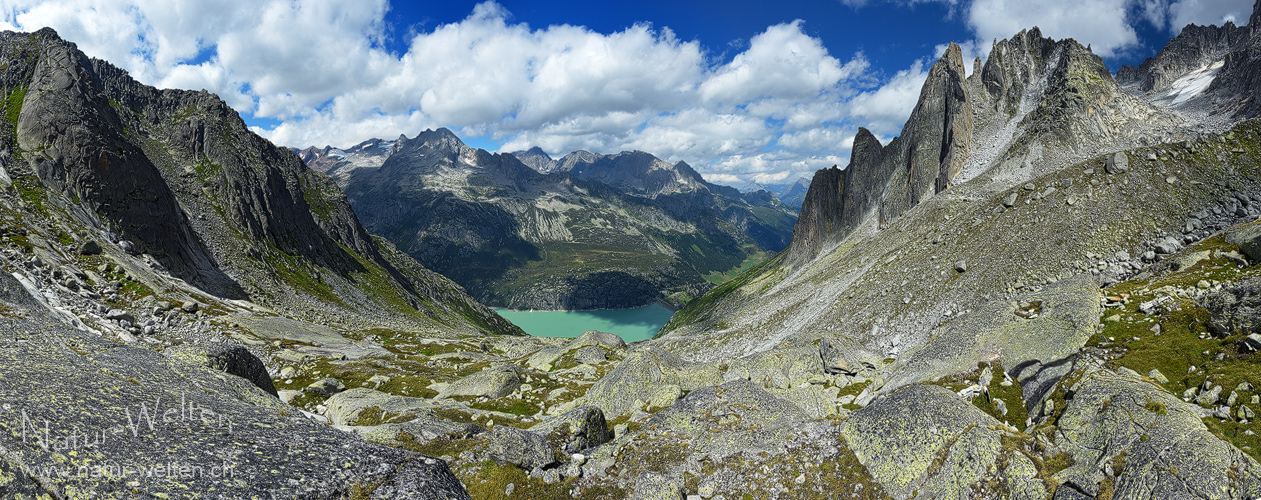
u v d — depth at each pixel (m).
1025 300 38.94
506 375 52.81
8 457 8.43
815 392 37.75
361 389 44.97
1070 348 31.77
